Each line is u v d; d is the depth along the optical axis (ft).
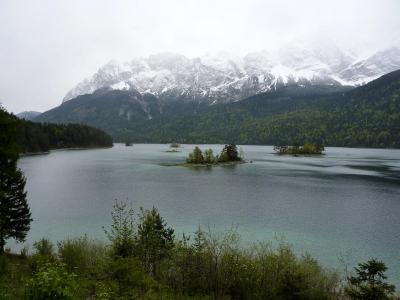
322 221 203.10
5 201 123.85
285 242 163.02
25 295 51.21
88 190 305.94
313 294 78.84
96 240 156.25
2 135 118.32
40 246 113.60
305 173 449.48
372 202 260.83
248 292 73.41
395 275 126.62
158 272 80.33
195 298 68.74
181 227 187.32
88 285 64.90
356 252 150.92
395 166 546.67
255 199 269.85
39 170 458.09
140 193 292.40
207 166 538.47
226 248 89.35
